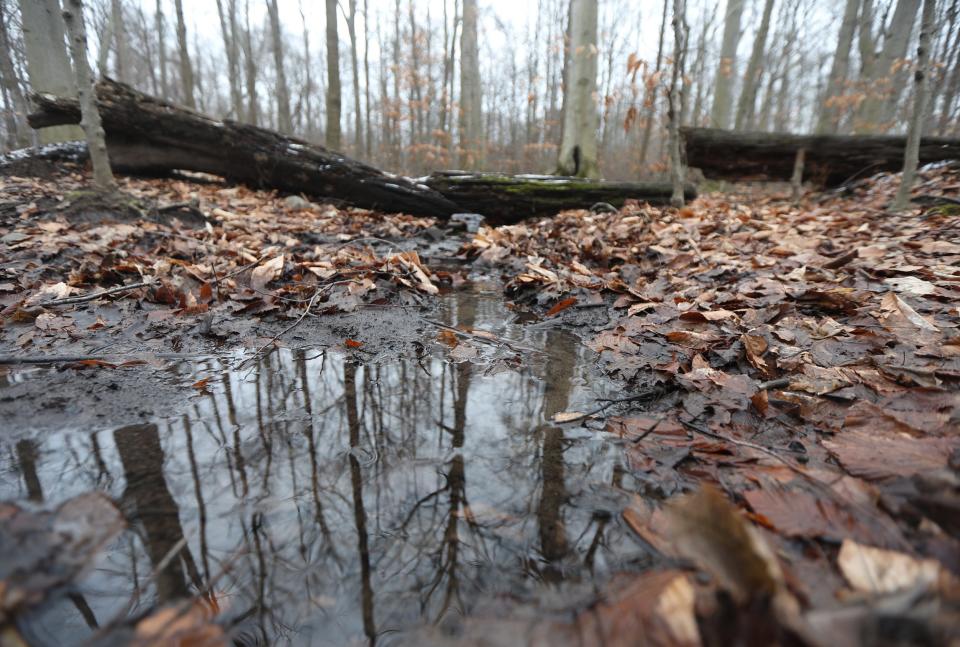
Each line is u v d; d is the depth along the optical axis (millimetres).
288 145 6621
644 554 998
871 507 1025
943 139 6812
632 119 6375
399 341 2434
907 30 11281
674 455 1404
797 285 2768
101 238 3900
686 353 2133
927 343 1894
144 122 6266
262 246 4309
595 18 8695
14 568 897
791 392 1713
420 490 1268
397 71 17828
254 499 1209
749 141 7125
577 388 1936
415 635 835
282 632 852
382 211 6855
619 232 4918
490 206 6773
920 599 682
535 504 1208
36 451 1390
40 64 8695
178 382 1892
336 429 1582
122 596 900
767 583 682
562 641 764
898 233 3922
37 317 2416
